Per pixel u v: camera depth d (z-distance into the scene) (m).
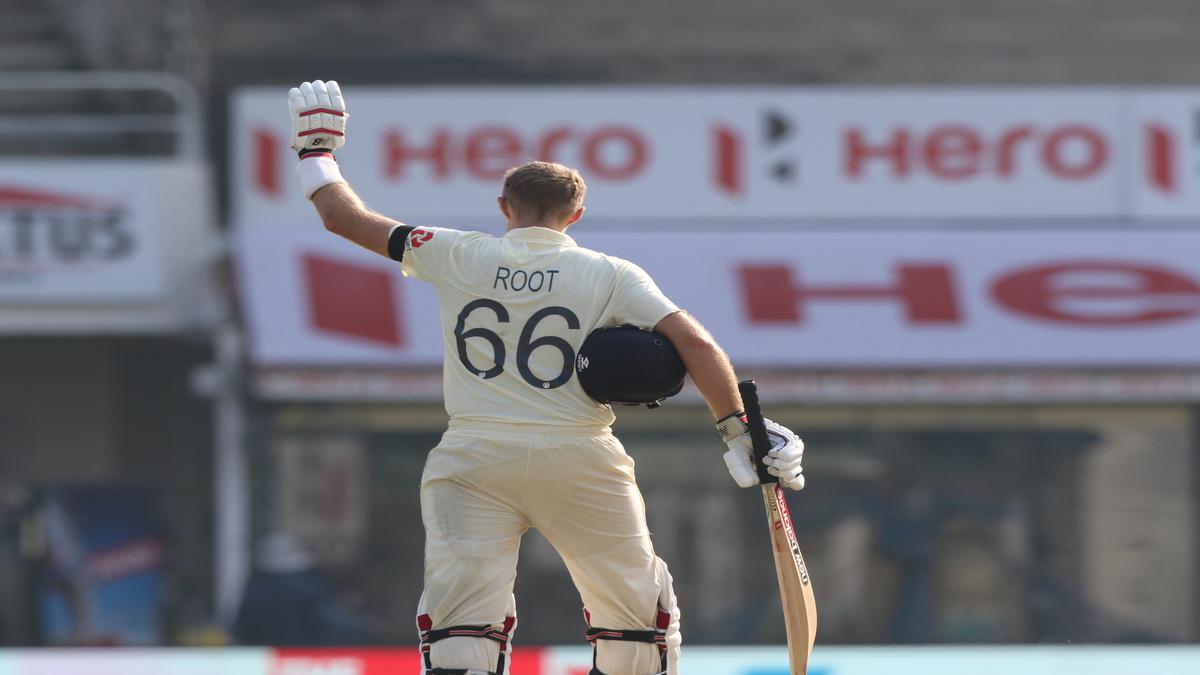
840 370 42.03
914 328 42.00
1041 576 44.22
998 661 22.25
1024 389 42.19
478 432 12.05
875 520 44.09
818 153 42.78
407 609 43.72
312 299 41.88
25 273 41.47
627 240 42.12
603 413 12.17
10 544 43.03
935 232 42.38
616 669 12.49
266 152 42.34
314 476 43.41
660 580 12.61
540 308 12.03
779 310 41.94
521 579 44.59
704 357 11.87
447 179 42.47
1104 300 42.12
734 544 44.44
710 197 42.69
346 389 42.09
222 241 43.31
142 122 45.53
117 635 43.00
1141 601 44.22
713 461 44.41
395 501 43.75
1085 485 44.34
